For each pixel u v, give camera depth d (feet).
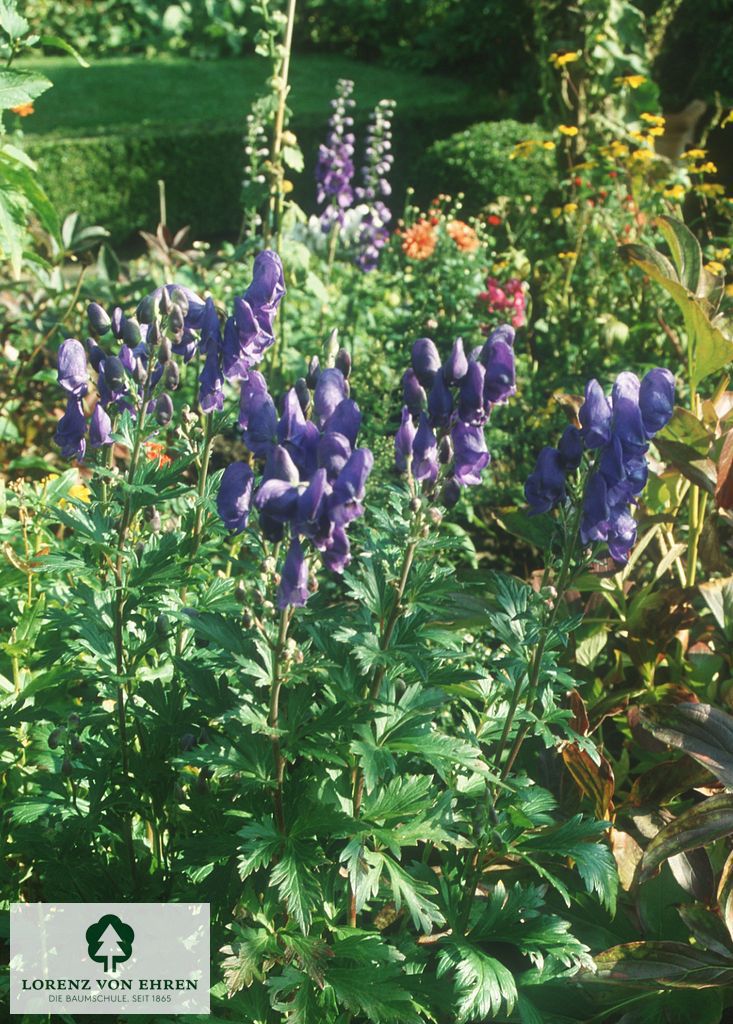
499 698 2.64
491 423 5.38
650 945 2.54
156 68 15.72
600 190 6.32
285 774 2.39
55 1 16.16
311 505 1.88
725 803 2.64
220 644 2.23
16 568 2.90
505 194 8.81
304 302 6.31
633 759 3.55
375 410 5.08
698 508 3.55
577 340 5.91
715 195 6.52
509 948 2.59
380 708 2.29
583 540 2.21
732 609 3.21
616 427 2.15
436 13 15.88
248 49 16.85
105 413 2.42
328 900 2.40
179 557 2.61
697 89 9.77
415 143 11.96
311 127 11.52
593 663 3.42
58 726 2.52
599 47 7.01
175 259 6.07
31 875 2.74
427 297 6.00
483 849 2.43
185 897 2.48
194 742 2.45
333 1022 2.26
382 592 2.24
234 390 5.43
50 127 12.84
